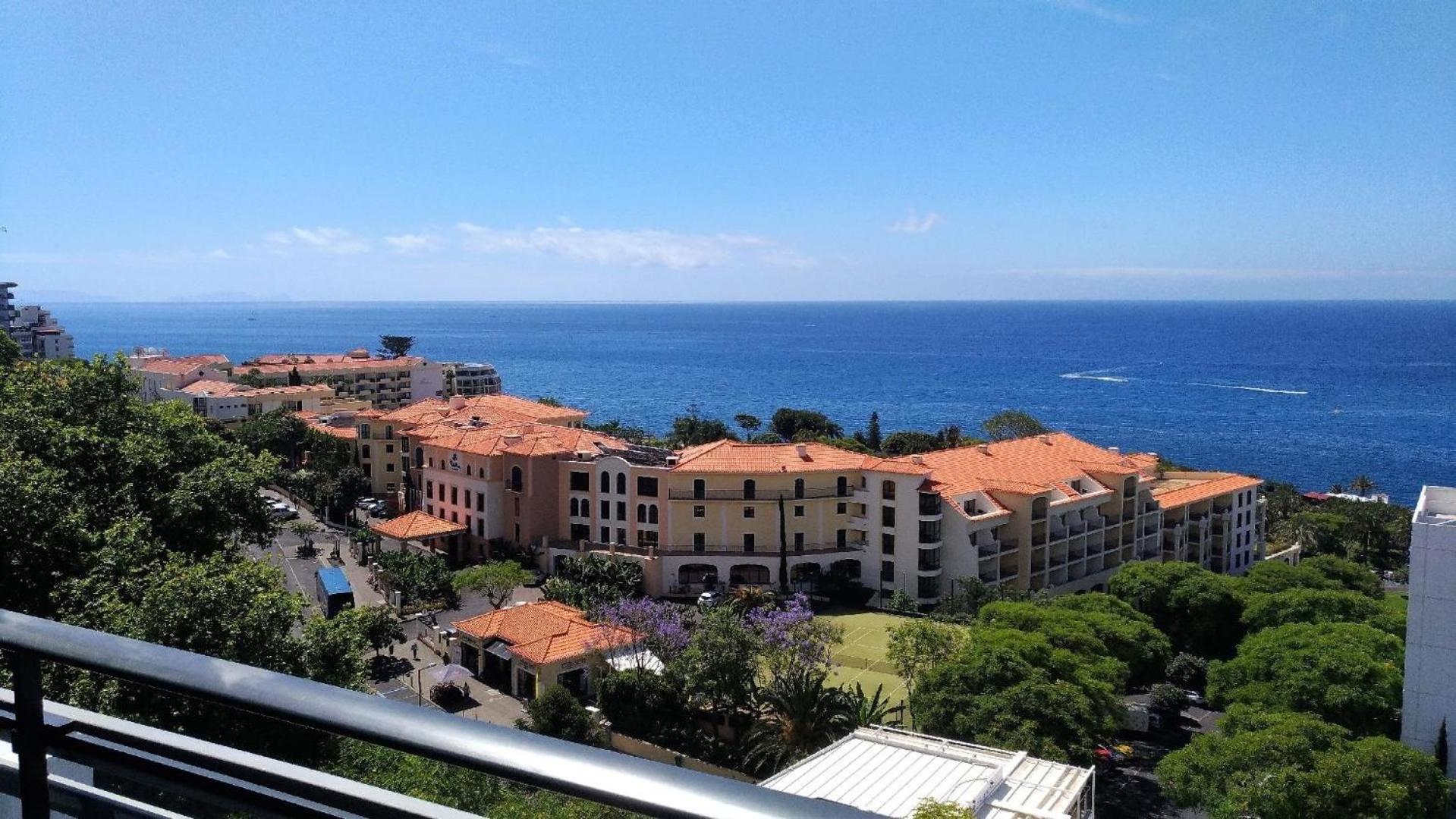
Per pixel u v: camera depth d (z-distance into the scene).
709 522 94.62
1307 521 120.12
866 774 35.88
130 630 28.77
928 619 71.94
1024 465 99.06
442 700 64.44
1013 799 34.31
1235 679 57.59
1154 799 54.09
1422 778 42.03
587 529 99.69
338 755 13.09
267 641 31.16
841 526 95.38
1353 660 53.06
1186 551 105.56
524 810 10.23
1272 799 41.56
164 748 5.89
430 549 102.19
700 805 3.98
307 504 124.94
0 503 31.83
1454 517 52.19
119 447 40.44
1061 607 69.44
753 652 57.66
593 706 61.50
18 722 5.98
